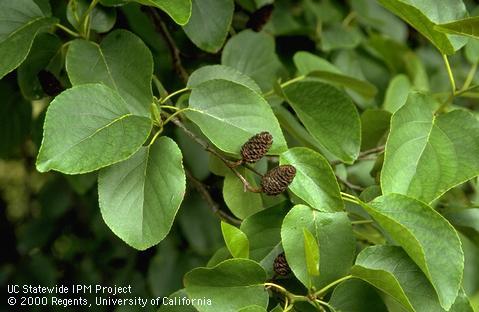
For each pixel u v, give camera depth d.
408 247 0.80
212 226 1.13
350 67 1.13
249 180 0.89
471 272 1.08
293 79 1.03
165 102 0.90
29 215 1.56
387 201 0.83
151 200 0.81
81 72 0.85
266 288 0.82
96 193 1.21
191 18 0.92
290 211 0.83
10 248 1.43
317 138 0.88
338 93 0.89
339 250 0.83
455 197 1.01
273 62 1.01
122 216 0.81
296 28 1.09
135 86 0.84
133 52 0.85
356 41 1.12
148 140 0.85
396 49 1.15
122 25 1.04
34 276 1.26
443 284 0.80
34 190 1.56
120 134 0.80
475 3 1.34
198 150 1.04
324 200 0.83
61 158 0.78
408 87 1.07
